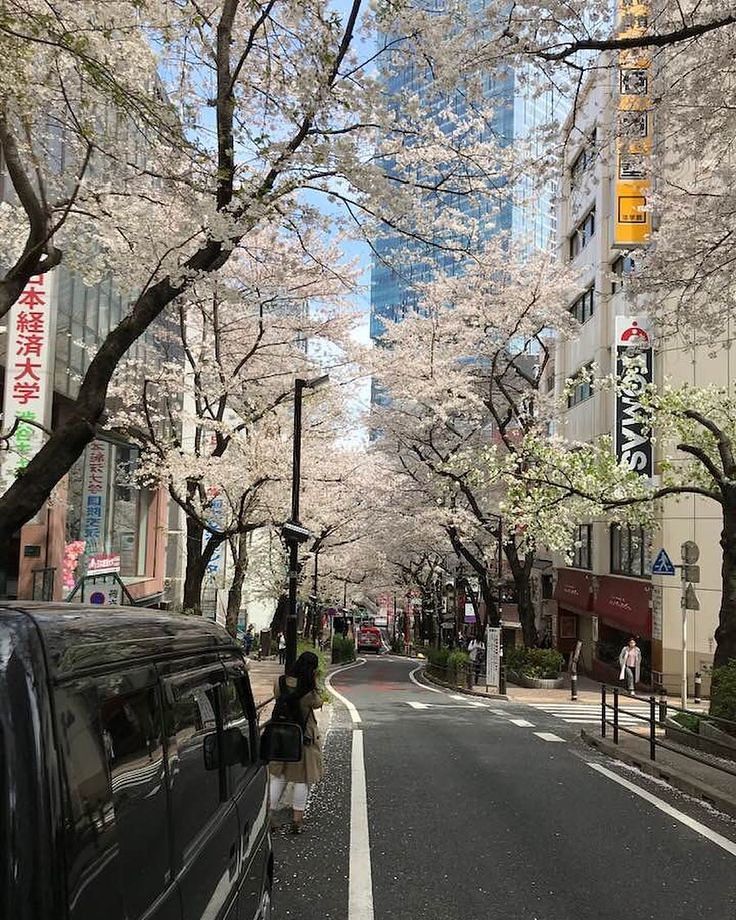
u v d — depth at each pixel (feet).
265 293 59.00
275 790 23.20
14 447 45.70
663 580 79.87
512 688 86.89
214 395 57.21
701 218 38.50
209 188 25.21
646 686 85.10
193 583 56.80
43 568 58.85
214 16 28.76
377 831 23.38
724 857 21.45
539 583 138.72
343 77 24.99
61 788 5.53
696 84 33.81
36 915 5.10
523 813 25.79
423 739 43.11
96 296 66.85
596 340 98.94
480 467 81.15
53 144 42.19
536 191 35.60
